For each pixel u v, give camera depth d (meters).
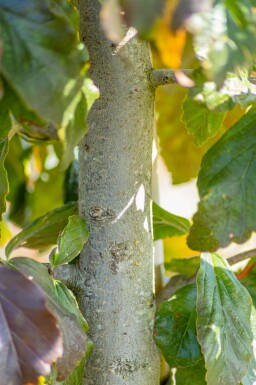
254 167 0.58
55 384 0.53
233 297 0.57
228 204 0.57
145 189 0.58
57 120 0.43
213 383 0.54
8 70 0.43
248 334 0.56
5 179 0.56
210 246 0.57
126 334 0.58
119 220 0.57
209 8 0.41
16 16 0.43
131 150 0.57
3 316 0.48
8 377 0.47
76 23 0.46
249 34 0.43
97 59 0.56
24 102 0.43
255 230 0.57
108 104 0.56
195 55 0.43
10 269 0.50
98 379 0.58
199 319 0.55
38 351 0.47
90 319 0.58
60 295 0.54
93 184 0.57
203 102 0.47
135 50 0.56
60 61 0.43
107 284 0.58
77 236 0.56
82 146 0.58
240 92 0.48
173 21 0.41
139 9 0.41
